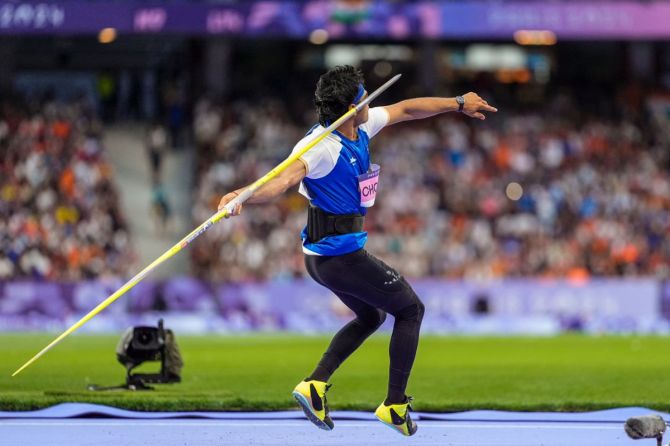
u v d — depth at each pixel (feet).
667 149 278.05
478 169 263.49
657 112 289.33
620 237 244.83
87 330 210.38
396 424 63.87
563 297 222.69
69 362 131.13
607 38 260.42
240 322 217.36
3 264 222.69
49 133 257.34
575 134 277.03
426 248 240.12
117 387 94.48
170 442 66.64
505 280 222.89
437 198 254.47
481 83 310.45
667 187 262.88
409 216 248.32
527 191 256.52
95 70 295.28
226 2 255.91
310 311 219.00
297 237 236.43
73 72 294.25
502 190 257.34
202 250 238.89
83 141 259.39
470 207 252.42
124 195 262.06
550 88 311.06
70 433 70.03
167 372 94.32
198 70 293.84
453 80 311.06
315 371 63.67
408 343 62.95
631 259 241.14
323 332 211.00
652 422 58.13
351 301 64.69
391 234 240.73
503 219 250.78
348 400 91.71
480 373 123.24
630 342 184.75
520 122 281.13
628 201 255.91
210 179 255.91
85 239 231.91
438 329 220.02
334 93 60.54
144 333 93.25
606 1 259.39
